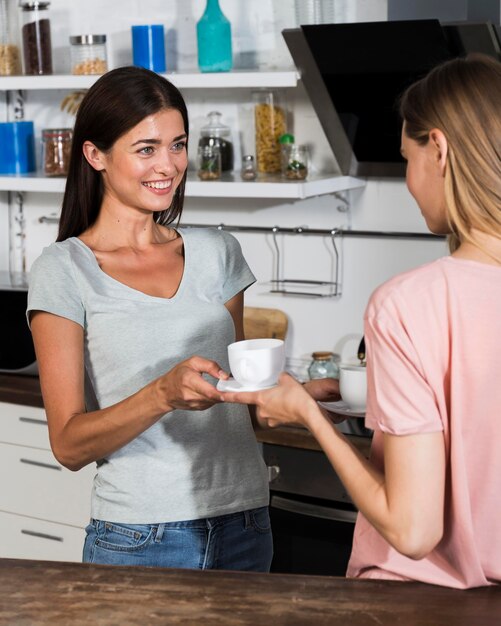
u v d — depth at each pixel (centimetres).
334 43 249
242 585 127
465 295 117
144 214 191
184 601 123
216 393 146
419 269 120
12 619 120
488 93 117
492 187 116
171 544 178
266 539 190
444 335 117
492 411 117
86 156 187
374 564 131
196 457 181
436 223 126
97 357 182
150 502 178
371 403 119
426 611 118
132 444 179
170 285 189
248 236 325
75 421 171
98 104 182
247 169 291
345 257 309
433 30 231
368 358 120
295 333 321
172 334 183
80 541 295
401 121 263
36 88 316
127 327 180
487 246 118
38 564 137
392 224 301
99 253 188
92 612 121
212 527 180
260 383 145
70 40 312
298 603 122
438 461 116
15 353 311
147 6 328
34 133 356
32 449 299
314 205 312
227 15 314
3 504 308
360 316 309
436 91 120
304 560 268
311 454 264
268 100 300
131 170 182
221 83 285
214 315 188
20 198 362
